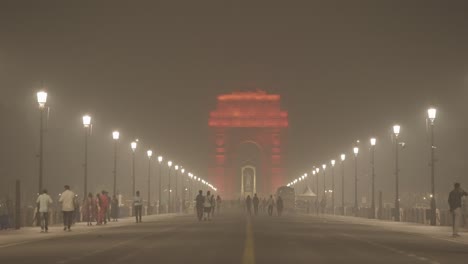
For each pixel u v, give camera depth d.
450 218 72.44
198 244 43.22
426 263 32.22
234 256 34.94
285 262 32.09
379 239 49.56
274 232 58.00
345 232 58.91
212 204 95.94
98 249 39.50
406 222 86.00
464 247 42.78
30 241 46.78
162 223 79.31
